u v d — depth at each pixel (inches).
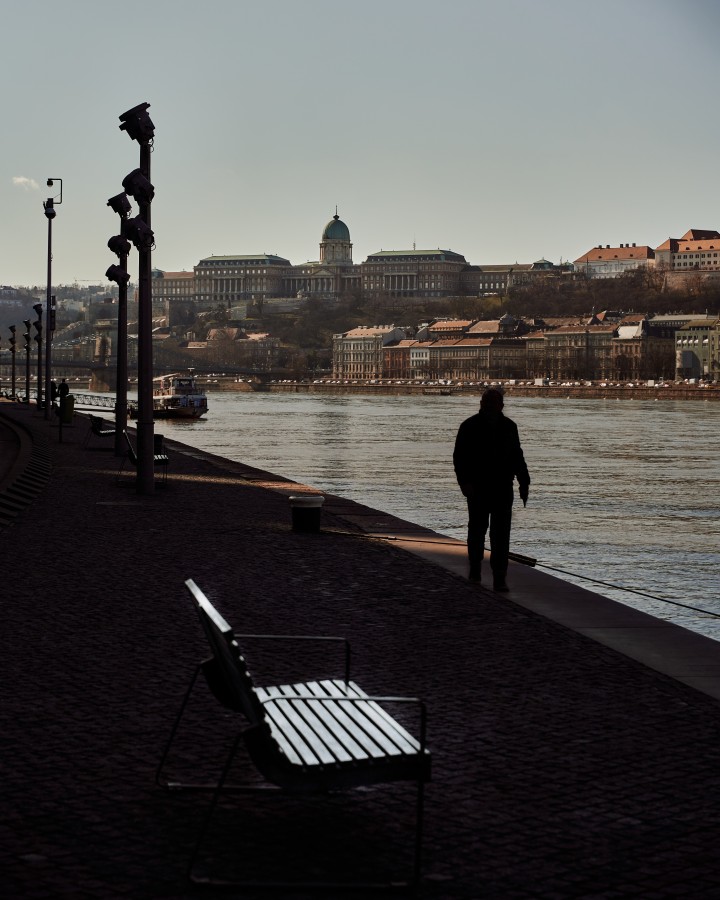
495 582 945.5
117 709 577.3
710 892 382.9
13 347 7672.2
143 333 1674.5
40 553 1091.3
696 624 1035.3
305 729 419.5
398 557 1117.1
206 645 719.1
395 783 481.7
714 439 4980.3
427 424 6540.4
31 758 500.7
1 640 725.3
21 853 401.4
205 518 1414.9
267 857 405.4
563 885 387.2
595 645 743.7
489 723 566.9
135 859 399.5
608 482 2741.1
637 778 490.6
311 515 1291.8
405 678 649.6
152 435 1696.6
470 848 416.8
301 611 836.6
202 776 482.3
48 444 2952.8
